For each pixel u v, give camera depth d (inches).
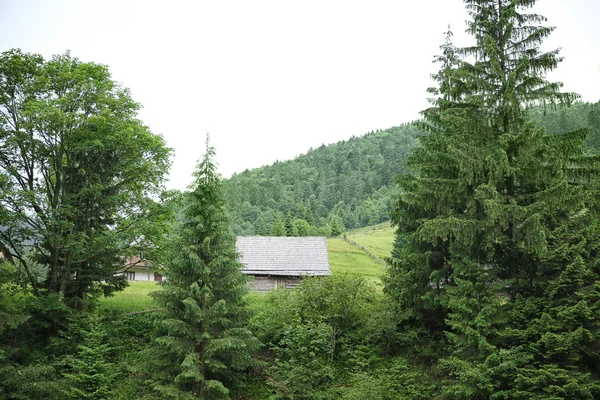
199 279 679.1
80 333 781.9
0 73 847.7
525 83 646.5
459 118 635.5
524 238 601.0
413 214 776.9
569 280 559.2
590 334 524.1
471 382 559.2
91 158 924.6
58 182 888.3
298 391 664.4
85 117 874.1
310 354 697.6
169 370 646.5
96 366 707.4
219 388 616.1
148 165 893.8
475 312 597.3
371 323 769.6
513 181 643.5
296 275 1317.7
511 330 570.6
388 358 765.3
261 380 759.1
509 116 663.8
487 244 618.5
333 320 806.5
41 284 876.6
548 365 530.3
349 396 634.8
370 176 7175.2
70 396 665.0
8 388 649.6
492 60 650.8
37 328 816.3
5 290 829.2
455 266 636.7
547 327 548.7
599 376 544.1
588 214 607.2
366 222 5659.5
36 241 858.1
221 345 620.4
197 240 689.0
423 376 696.4
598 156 599.2
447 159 678.5
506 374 543.2
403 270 794.2
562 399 494.0
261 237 1487.5
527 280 642.2
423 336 768.3
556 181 586.2
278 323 824.3
